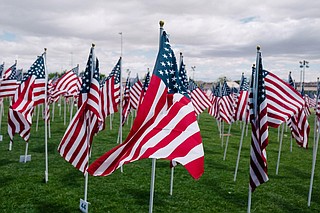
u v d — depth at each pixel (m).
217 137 21.67
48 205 8.61
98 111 7.96
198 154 5.98
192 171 5.75
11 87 15.60
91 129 8.19
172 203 9.08
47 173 10.91
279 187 10.96
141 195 9.60
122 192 9.80
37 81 10.09
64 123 24.55
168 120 6.21
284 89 9.34
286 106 9.21
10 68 16.84
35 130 21.05
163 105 6.29
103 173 5.91
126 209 8.51
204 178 11.62
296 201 9.67
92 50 8.07
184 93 9.70
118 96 14.28
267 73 9.41
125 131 22.27
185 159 5.81
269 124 9.22
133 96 19.41
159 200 9.26
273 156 16.30
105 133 21.08
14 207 8.41
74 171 11.80
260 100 6.98
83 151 8.07
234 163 14.11
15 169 11.89
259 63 7.04
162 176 11.67
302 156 16.44
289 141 21.20
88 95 8.05
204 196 9.77
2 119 25.78
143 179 11.20
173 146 5.90
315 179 12.09
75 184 10.37
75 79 20.02
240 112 13.10
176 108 6.39
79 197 9.23
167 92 6.37
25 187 9.93
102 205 8.73
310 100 31.17
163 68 6.36
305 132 11.54
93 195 9.45
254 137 6.99
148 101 6.14
